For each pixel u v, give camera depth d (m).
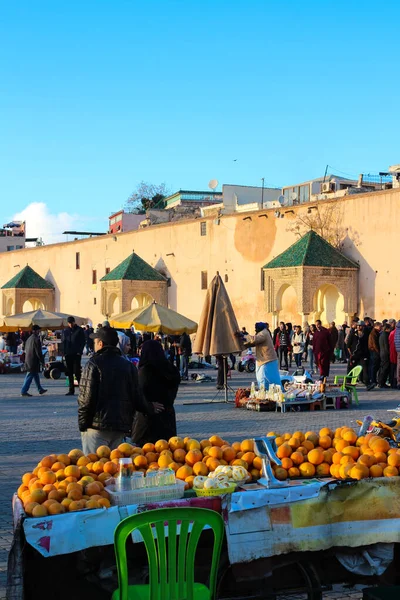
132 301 54.28
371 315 37.53
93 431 7.51
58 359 30.66
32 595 4.83
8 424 15.42
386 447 5.65
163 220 66.56
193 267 48.62
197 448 5.96
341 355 35.34
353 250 38.44
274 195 60.69
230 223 45.62
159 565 4.39
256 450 5.63
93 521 4.71
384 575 5.46
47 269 63.22
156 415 8.50
